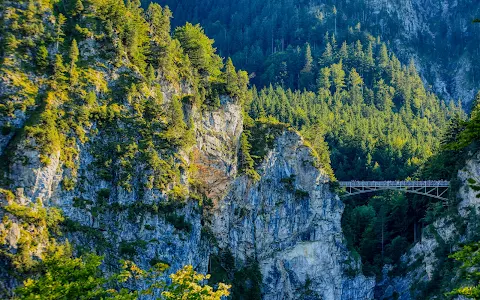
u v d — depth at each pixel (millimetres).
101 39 115125
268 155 138375
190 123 123312
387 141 195625
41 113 100062
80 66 110500
